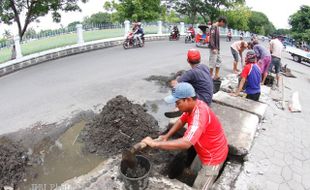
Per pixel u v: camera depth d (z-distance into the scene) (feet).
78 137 16.83
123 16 67.97
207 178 10.55
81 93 24.35
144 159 10.67
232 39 105.60
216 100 19.52
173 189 10.63
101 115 17.52
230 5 120.26
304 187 12.17
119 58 39.96
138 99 23.34
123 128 16.17
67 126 18.26
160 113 20.56
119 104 17.13
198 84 13.74
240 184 11.89
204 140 10.08
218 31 25.67
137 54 43.60
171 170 13.75
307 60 65.36
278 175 12.83
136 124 16.58
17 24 48.21
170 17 99.55
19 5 47.39
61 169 13.98
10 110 20.65
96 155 15.20
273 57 27.84
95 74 30.71
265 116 19.11
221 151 10.43
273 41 27.86
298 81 36.73
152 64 36.42
